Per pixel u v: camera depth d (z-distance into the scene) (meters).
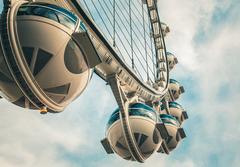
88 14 39.12
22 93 26.77
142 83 53.19
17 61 25.27
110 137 48.38
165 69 72.44
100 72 46.22
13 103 28.53
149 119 47.28
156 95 61.53
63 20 27.23
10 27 25.34
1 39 25.12
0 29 25.25
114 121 47.62
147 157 49.12
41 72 26.03
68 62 27.11
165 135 48.56
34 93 26.48
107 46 42.88
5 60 25.30
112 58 44.75
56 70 26.62
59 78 27.03
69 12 28.66
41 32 25.97
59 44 26.48
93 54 28.48
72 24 27.77
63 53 26.69
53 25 26.47
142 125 46.62
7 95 27.75
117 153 49.12
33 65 25.67
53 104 28.25
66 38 26.88
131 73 49.31
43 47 25.95
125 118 46.38
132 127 46.62
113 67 45.75
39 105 27.44
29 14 26.23
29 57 25.59
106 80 47.31
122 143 47.19
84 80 29.78
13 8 26.16
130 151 47.31
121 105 46.53
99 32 40.84
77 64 27.86
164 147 58.81
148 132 46.88
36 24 26.00
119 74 47.38
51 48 26.14
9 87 26.67
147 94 57.16
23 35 25.67
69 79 27.75
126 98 48.03
